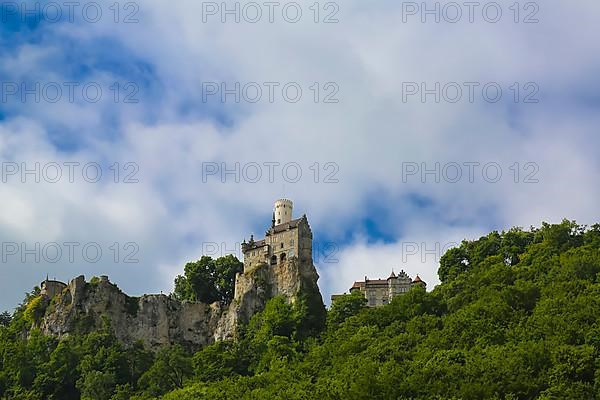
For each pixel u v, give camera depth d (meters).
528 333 153.25
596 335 141.75
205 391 168.38
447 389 125.31
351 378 138.62
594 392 121.00
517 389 125.25
